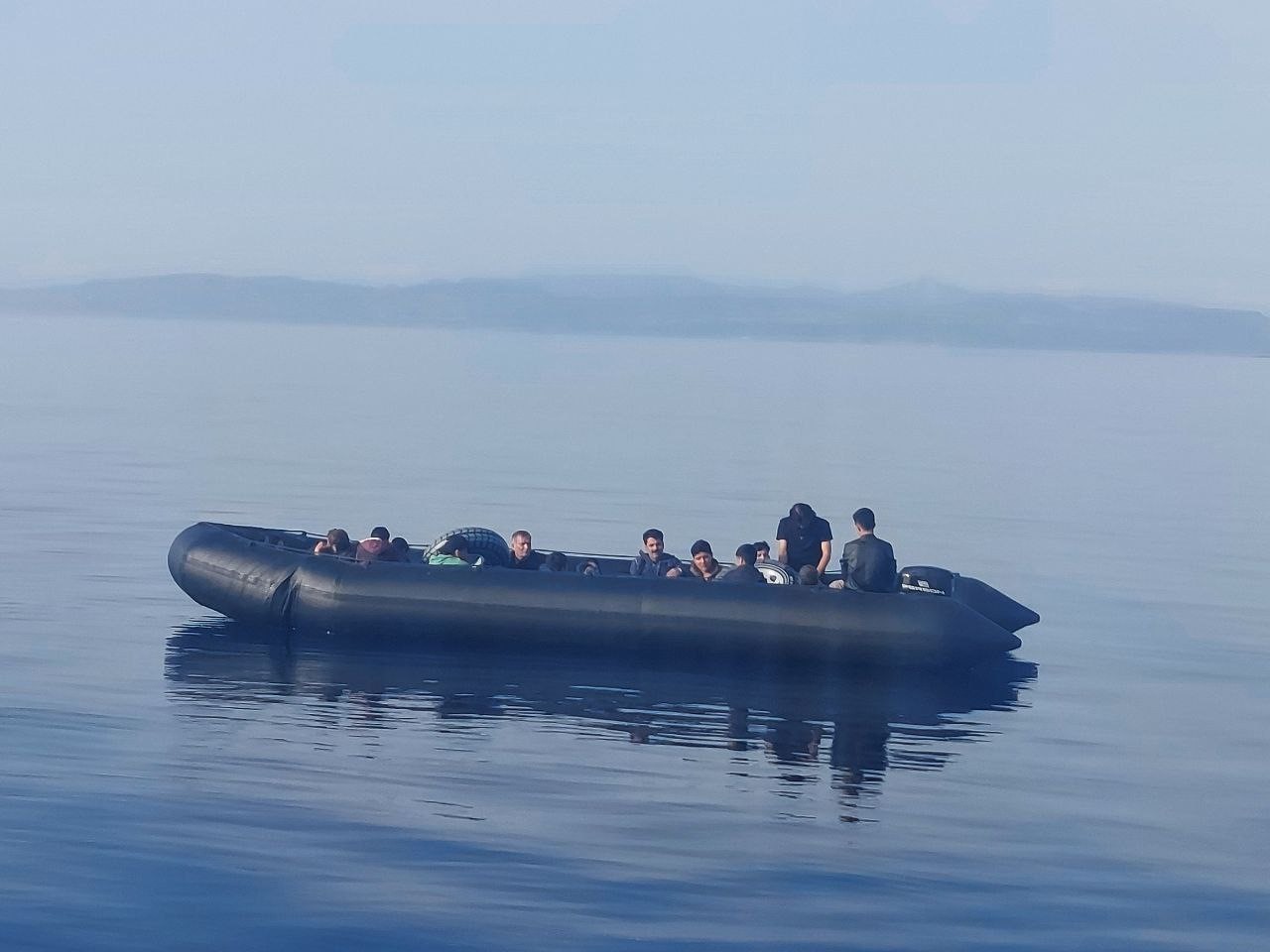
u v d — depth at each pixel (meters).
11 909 6.47
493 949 6.25
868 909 6.79
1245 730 10.35
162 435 33.31
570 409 47.56
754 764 9.15
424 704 10.40
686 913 6.68
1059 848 7.70
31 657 11.38
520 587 12.31
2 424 35.19
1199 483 30.20
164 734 9.26
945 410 56.16
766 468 29.59
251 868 7.02
